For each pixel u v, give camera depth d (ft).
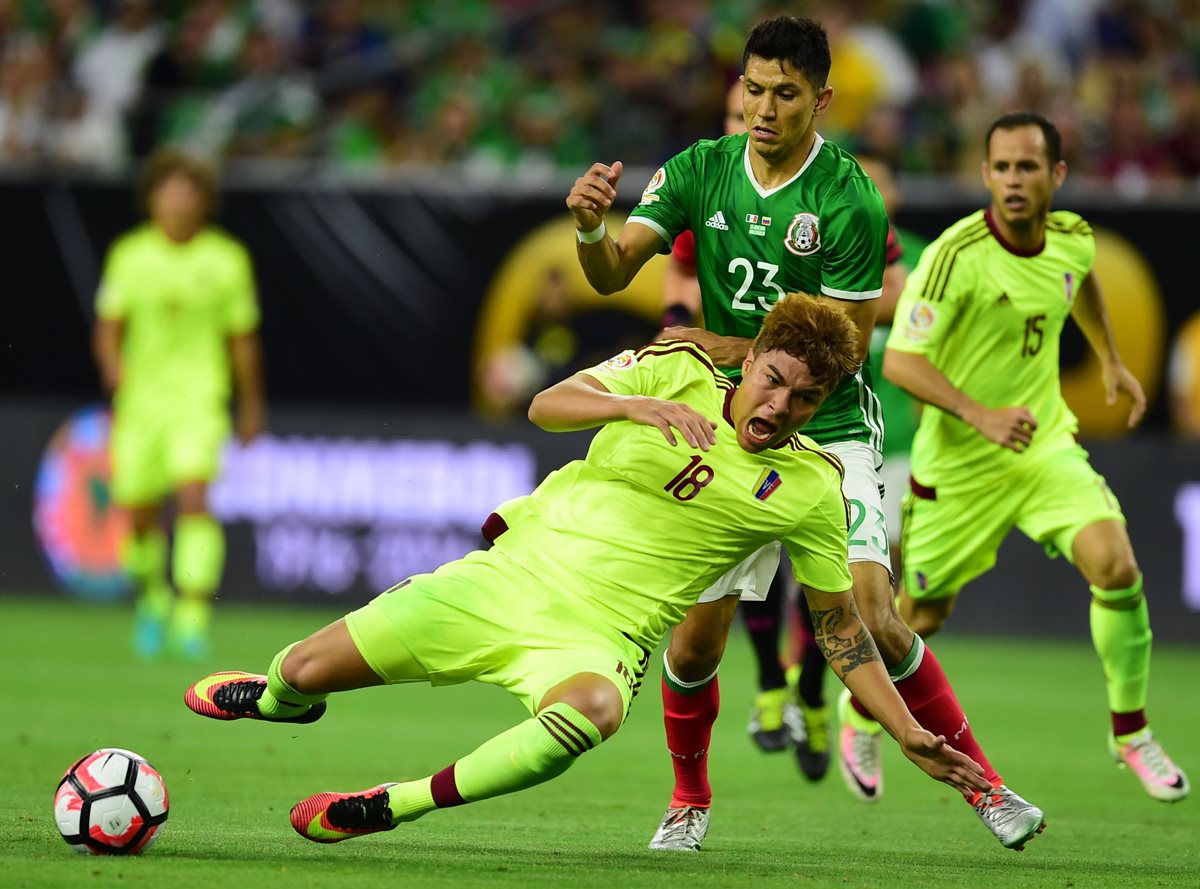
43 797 68.59
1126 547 78.84
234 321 136.26
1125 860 62.28
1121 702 78.38
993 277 80.43
